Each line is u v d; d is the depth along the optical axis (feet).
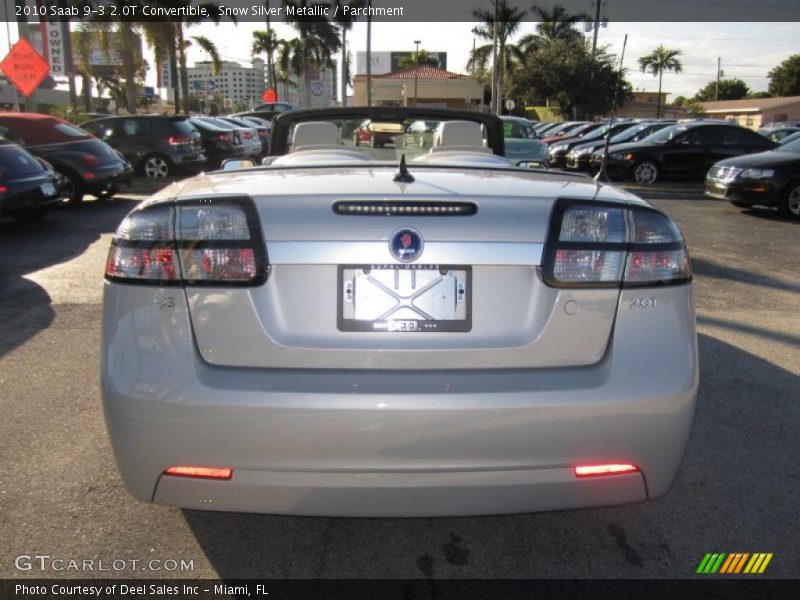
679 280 7.23
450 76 192.24
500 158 11.46
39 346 15.72
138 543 8.43
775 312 18.94
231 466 6.63
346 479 6.64
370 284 6.75
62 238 29.48
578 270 6.90
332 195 6.82
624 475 6.89
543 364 6.86
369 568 8.07
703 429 11.59
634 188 49.73
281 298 6.75
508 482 6.70
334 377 6.68
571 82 137.39
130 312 6.89
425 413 6.49
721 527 8.86
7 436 11.13
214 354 6.76
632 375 6.80
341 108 14.57
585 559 8.25
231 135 58.59
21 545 8.32
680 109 227.61
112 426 6.81
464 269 6.80
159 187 47.47
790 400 12.84
